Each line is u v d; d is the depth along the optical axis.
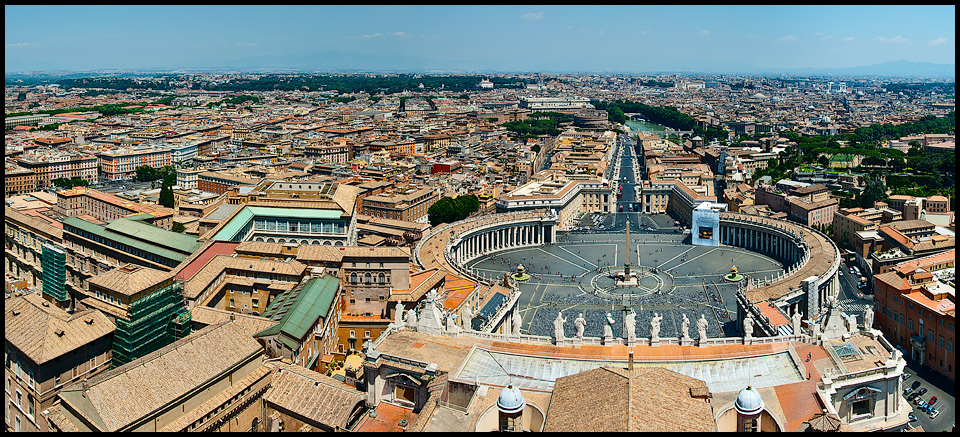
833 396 157.50
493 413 147.75
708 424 131.38
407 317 196.00
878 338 180.88
